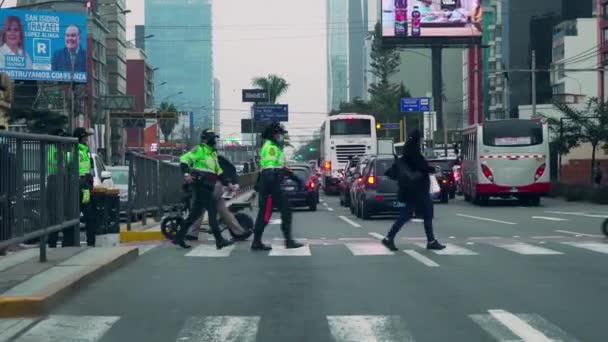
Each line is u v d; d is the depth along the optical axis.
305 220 26.41
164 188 25.80
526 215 28.19
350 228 22.28
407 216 14.92
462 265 12.72
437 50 74.44
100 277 11.40
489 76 109.81
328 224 24.12
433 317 8.66
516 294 9.99
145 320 8.64
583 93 88.38
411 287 10.59
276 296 10.02
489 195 35.50
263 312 9.03
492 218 26.36
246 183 47.81
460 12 69.94
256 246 15.12
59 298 9.41
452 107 129.38
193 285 10.88
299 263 13.18
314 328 8.20
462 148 41.16
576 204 38.16
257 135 86.44
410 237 18.52
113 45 100.69
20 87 63.69
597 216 27.25
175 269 12.48
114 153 86.88
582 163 62.19
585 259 13.39
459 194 50.28
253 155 88.25
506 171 35.09
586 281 11.00
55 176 12.35
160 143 104.75
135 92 117.62
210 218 15.41
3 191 10.18
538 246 15.56
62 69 60.53
